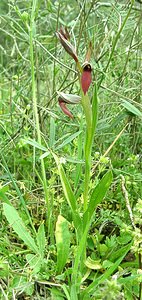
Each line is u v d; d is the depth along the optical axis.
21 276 0.22
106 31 0.35
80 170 0.26
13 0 0.35
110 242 0.25
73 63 0.33
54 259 0.25
